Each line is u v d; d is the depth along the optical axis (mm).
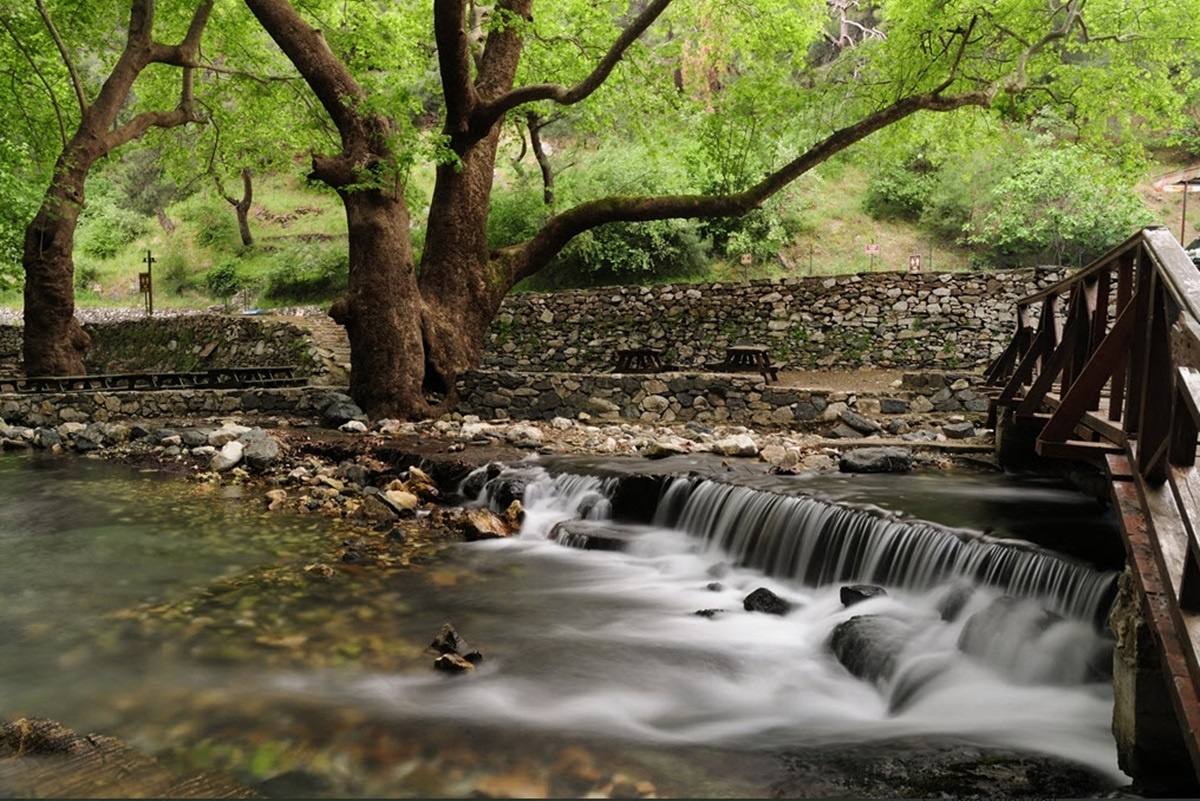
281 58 20922
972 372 12281
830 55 27641
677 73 21422
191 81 18547
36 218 16500
